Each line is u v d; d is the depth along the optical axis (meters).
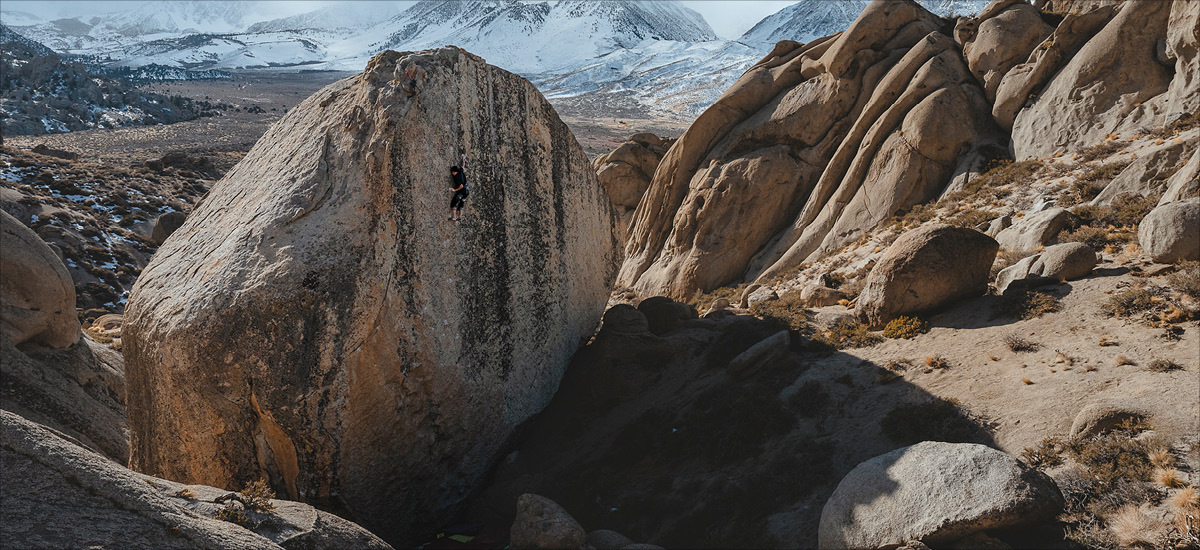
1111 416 12.76
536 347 18.20
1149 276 17.52
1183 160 21.61
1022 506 10.85
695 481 15.66
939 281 18.98
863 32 35.97
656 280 36.22
